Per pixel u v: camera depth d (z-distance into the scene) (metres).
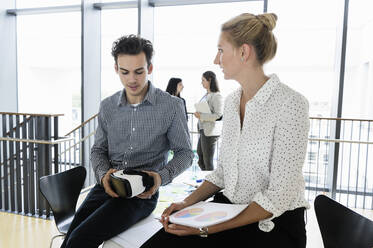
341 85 3.82
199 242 1.00
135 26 4.77
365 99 4.24
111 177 1.35
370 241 1.01
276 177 0.94
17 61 5.62
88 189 4.12
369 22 4.04
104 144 1.71
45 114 3.05
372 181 4.16
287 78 4.29
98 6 4.86
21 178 3.66
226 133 1.13
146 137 1.57
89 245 1.27
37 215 3.27
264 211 0.92
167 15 4.75
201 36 4.47
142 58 1.45
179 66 4.57
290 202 0.98
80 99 4.82
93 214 1.36
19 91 5.65
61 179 1.82
